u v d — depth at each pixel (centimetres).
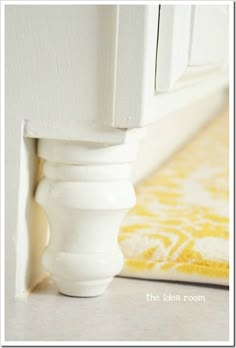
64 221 79
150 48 73
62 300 81
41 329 73
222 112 181
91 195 77
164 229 96
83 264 79
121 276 91
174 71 78
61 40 75
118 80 73
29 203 82
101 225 79
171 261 90
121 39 72
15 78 77
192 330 74
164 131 141
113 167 78
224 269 87
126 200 79
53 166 79
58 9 75
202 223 99
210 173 133
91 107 75
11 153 79
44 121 77
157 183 125
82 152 77
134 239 93
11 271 80
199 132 166
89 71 75
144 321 76
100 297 83
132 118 73
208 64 106
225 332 74
